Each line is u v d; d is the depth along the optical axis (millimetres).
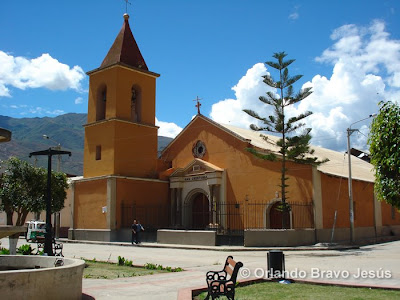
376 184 7492
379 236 32406
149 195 32688
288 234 24016
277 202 27797
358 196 30781
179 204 32625
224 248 23328
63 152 16375
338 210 27922
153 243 27906
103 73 32969
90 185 32031
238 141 30266
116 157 31094
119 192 30828
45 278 7672
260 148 28703
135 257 19391
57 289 7887
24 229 9766
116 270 14430
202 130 32844
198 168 31750
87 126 33281
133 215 31312
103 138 32000
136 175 32312
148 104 34094
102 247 26344
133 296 9391
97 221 30984
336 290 10039
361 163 41625
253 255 20125
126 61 32906
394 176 7238
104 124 32062
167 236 27547
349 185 26984
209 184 30562
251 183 29062
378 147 7402
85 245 28281
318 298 8977
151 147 33844
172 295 9516
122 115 31969
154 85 34844
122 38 33594
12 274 7230
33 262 10367
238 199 29609
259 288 10359
